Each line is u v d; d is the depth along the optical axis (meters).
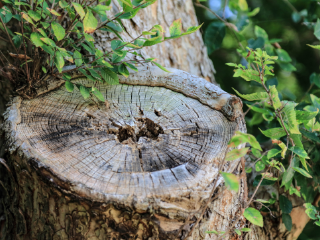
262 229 1.29
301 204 1.31
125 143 1.15
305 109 1.29
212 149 1.14
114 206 1.08
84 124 1.16
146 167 1.12
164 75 1.23
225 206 1.14
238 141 1.06
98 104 1.19
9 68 1.19
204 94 1.21
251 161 1.31
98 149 1.13
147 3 1.12
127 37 1.29
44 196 1.11
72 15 1.14
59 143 1.13
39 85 1.20
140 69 1.24
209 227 1.12
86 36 1.10
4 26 1.19
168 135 1.16
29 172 1.11
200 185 1.10
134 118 1.18
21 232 1.15
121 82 1.23
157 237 1.09
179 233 1.09
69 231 1.11
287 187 1.24
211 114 1.19
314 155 1.29
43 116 1.17
